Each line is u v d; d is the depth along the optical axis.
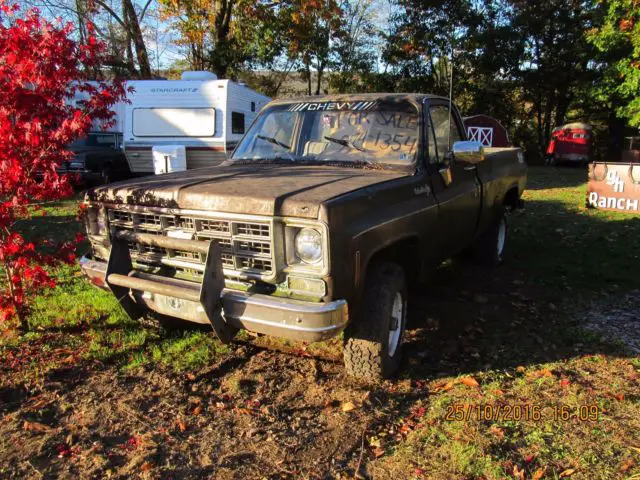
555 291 5.83
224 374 3.92
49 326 4.60
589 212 10.59
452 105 5.17
